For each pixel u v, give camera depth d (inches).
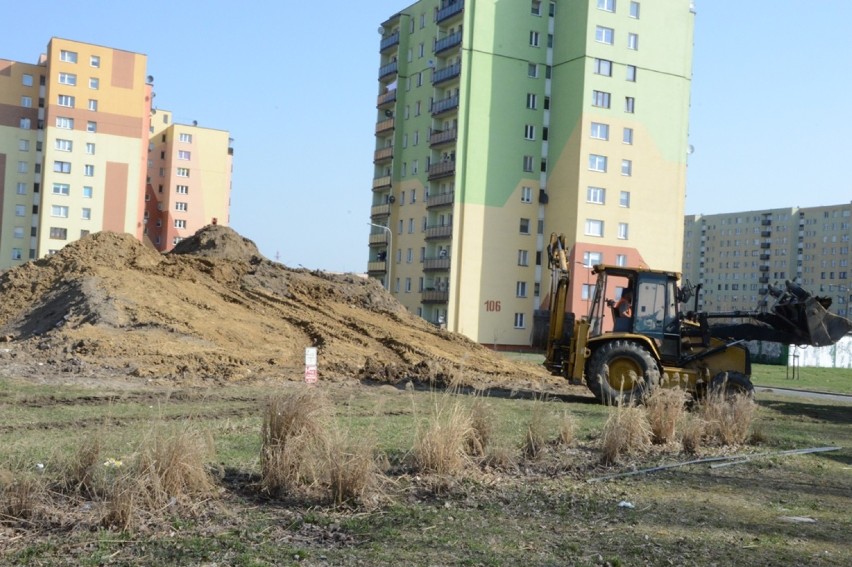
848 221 5260.8
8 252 3083.2
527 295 2411.4
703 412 526.0
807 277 5452.8
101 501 277.7
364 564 233.9
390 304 1368.1
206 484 300.5
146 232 4065.0
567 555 249.8
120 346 818.8
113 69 3117.6
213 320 989.2
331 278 1395.2
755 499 343.9
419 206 2591.0
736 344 714.2
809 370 1755.7
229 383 729.6
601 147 2349.9
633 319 722.8
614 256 2357.3
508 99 2397.9
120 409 542.0
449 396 462.0
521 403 698.2
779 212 5575.8
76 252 1130.0
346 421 503.5
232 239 1397.6
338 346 989.8
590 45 2331.4
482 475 363.9
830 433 600.7
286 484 311.4
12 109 3080.7
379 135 2839.6
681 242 2458.2
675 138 2447.1
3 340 885.8
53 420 480.4
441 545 254.8
